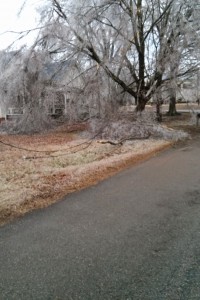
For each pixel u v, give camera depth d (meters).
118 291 2.90
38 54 15.13
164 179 6.82
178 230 4.20
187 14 14.10
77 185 6.42
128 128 13.09
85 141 12.84
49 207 5.16
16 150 11.08
